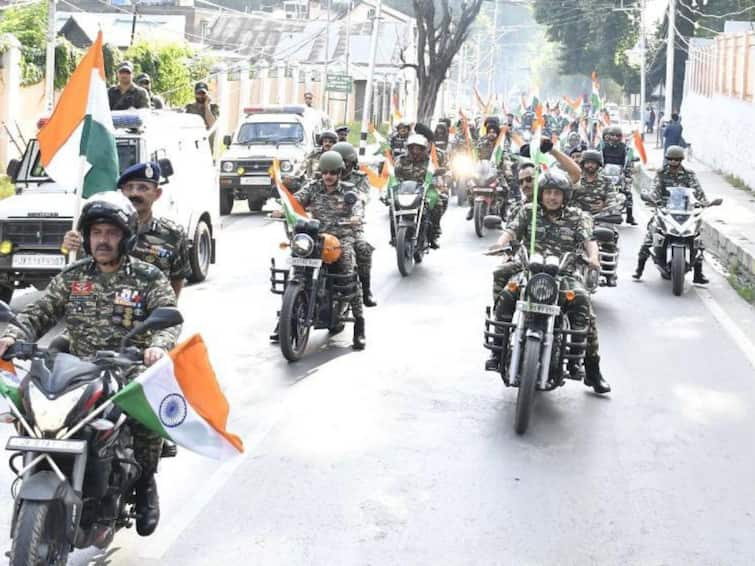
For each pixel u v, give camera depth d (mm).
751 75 31328
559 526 6262
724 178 33250
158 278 5387
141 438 5465
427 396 8922
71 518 4746
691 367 10125
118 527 5426
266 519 6250
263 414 8320
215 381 5000
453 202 25422
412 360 10125
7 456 7250
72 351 5375
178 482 6828
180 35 52781
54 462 4723
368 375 9547
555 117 44406
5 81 24203
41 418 4656
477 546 5945
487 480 6969
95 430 4805
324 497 6609
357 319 10492
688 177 15000
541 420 8336
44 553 4586
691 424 8320
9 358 4938
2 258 11742
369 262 10891
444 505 6527
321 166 10570
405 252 14758
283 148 23469
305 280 10102
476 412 8500
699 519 6418
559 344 8258
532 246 8344
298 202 10367
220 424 4977
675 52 71938
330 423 8117
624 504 6629
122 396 4793
